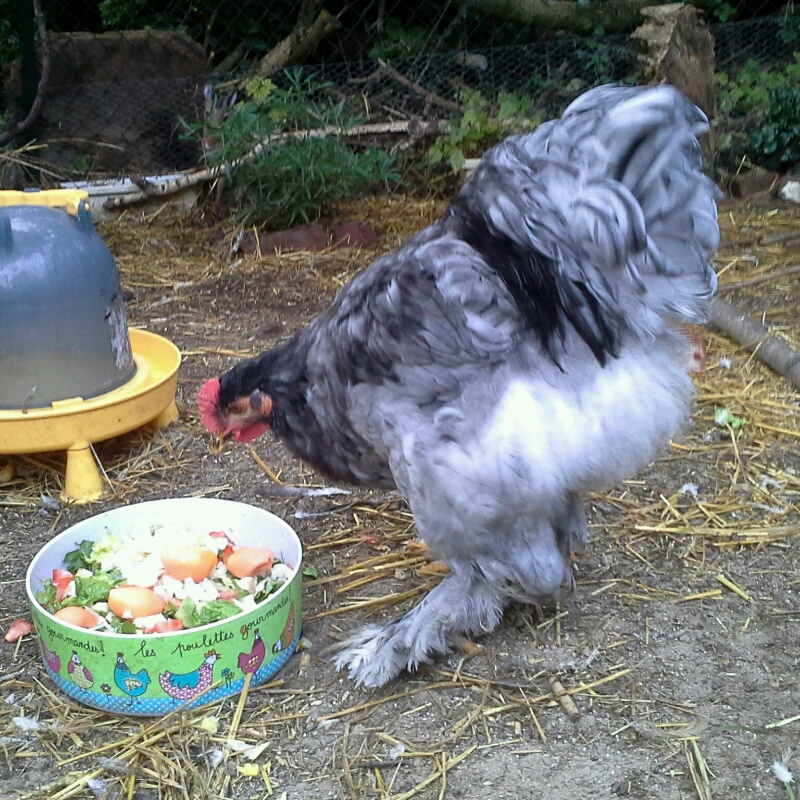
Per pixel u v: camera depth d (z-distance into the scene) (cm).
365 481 83
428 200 211
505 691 78
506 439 69
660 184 71
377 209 205
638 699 76
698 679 78
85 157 218
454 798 68
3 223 100
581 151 71
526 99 220
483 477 70
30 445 101
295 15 256
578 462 71
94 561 84
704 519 99
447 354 69
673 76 203
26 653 82
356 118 201
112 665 72
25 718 75
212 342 145
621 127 71
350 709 76
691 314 74
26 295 100
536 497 71
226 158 191
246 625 75
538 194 71
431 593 80
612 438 72
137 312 157
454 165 204
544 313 71
